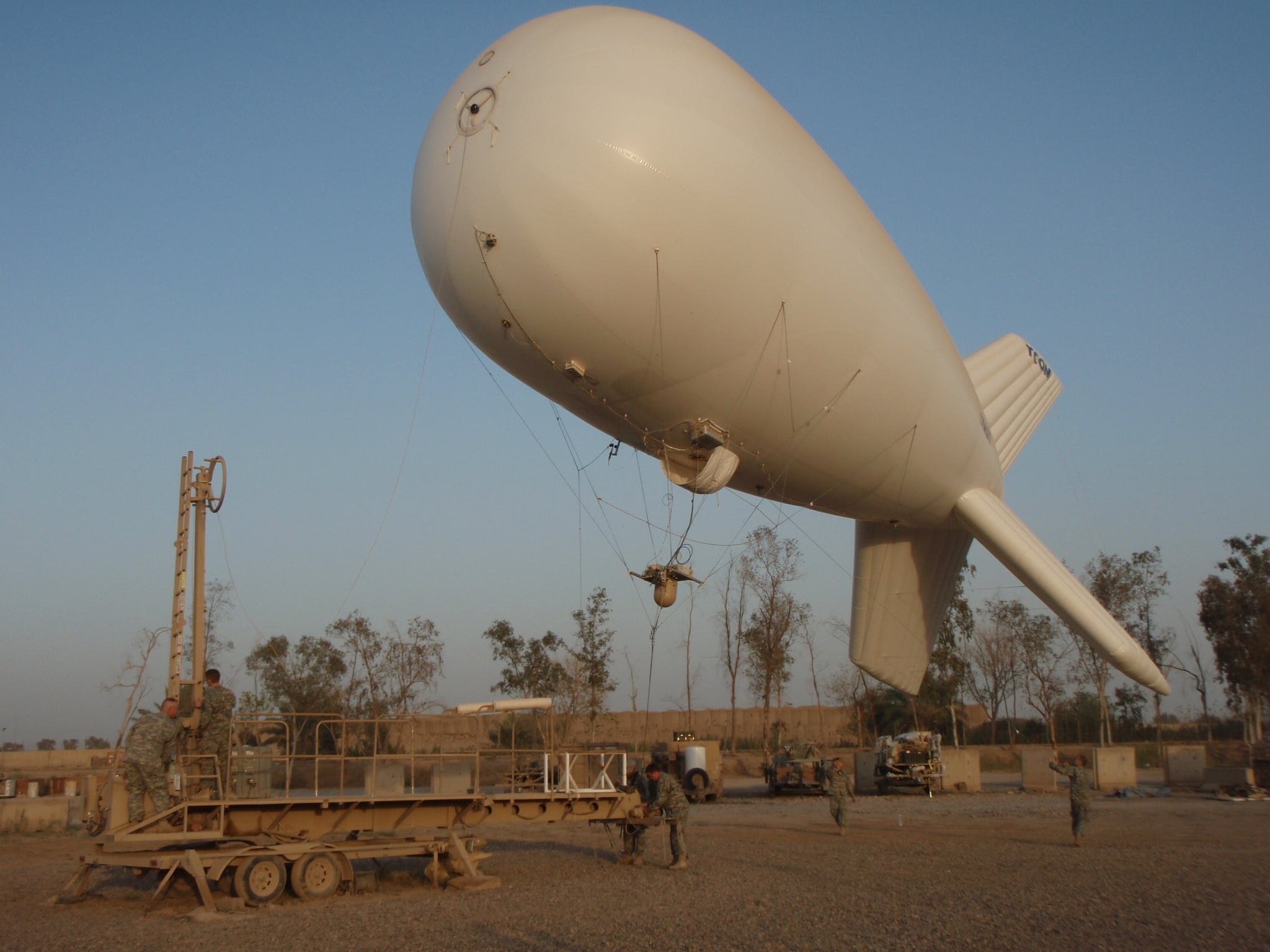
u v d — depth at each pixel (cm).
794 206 1406
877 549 2375
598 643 4625
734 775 4916
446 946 921
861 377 1636
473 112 1341
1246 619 5525
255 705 4009
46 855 1842
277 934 1006
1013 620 6322
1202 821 2250
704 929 993
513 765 1562
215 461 1459
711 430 1609
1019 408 2578
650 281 1349
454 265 1416
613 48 1334
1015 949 888
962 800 3094
